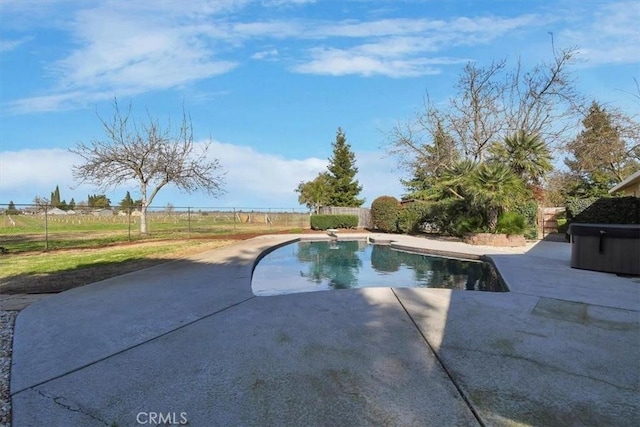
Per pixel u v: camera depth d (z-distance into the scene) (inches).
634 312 155.8
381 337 126.2
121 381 97.9
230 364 106.3
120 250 428.8
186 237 635.5
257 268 339.9
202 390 92.1
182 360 109.8
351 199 1416.1
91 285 220.7
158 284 220.2
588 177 923.4
